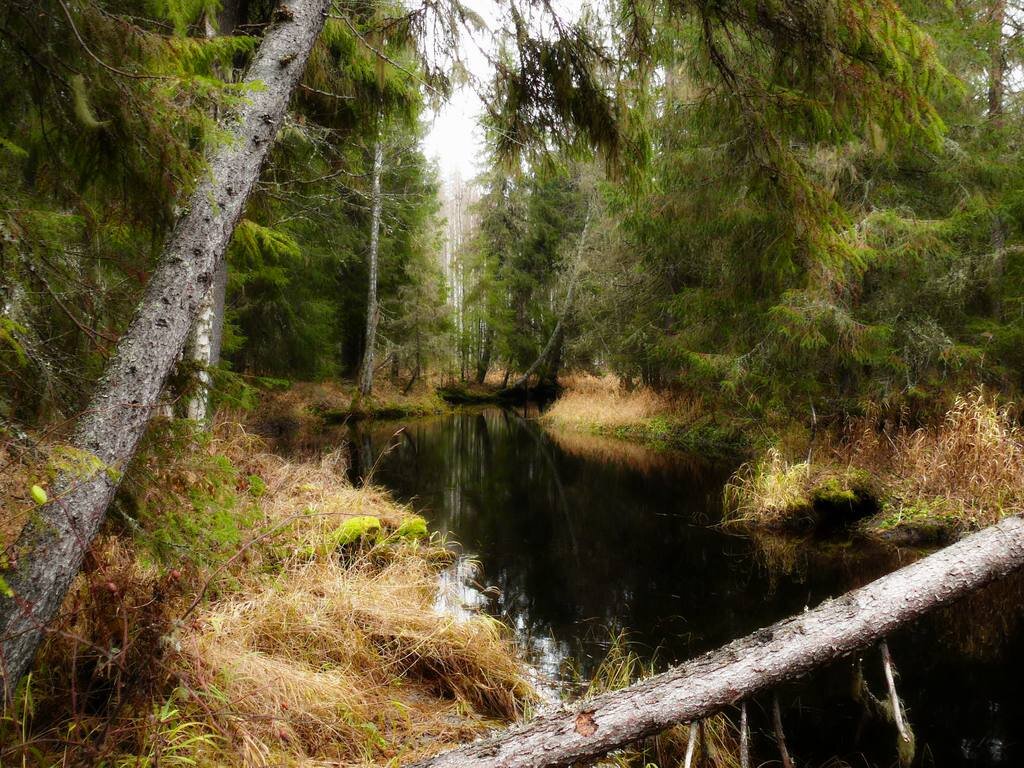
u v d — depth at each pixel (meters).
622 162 3.40
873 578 4.84
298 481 5.63
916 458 6.32
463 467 10.12
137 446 1.77
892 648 3.64
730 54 3.06
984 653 3.56
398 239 17.44
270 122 2.13
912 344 7.12
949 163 6.73
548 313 22.92
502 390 23.64
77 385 1.90
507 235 22.81
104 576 1.98
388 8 3.30
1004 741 2.75
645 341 12.41
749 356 8.38
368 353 16.44
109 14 1.76
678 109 6.27
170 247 1.86
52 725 1.79
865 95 2.75
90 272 2.14
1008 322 7.63
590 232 17.94
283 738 2.17
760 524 6.53
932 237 6.32
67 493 1.49
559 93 3.20
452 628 3.24
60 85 1.80
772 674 2.07
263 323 11.38
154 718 1.78
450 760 1.87
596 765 2.39
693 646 3.77
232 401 2.07
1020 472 5.50
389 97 5.09
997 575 2.32
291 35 2.22
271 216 4.62
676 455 10.93
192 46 1.97
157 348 1.76
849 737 2.80
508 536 6.25
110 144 1.92
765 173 3.32
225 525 2.06
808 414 8.40
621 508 7.45
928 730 2.84
